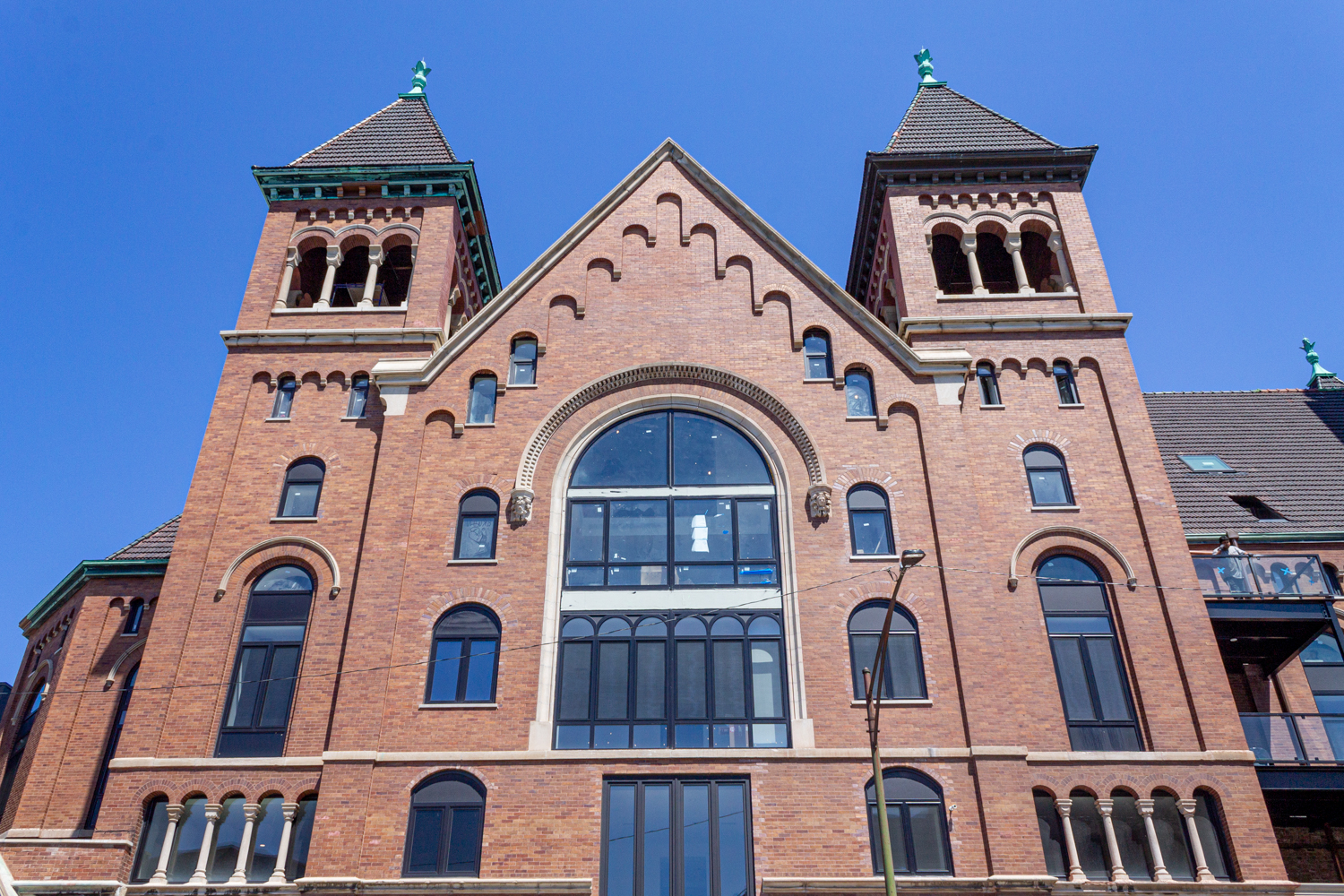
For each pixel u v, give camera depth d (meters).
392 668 25.06
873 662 25.08
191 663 25.88
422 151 35.69
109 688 30.09
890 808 23.33
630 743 24.27
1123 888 22.67
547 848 22.91
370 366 30.53
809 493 27.34
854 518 27.19
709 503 27.58
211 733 25.00
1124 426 29.08
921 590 25.92
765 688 24.95
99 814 23.86
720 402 28.97
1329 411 40.69
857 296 39.56
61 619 33.12
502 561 26.56
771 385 29.11
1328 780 24.84
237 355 30.83
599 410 28.97
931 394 28.78
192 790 24.11
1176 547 27.11
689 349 29.89
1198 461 37.38
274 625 26.48
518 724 24.38
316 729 24.77
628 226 32.22
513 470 28.00
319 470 28.75
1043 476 28.45
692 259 31.56
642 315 30.55
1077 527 27.44
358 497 28.11
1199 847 23.36
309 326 31.56
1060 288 33.22
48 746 29.02
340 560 27.08
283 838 23.48
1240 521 33.38
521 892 22.22
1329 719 25.62
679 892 22.47
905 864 22.73
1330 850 27.30
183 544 27.44
